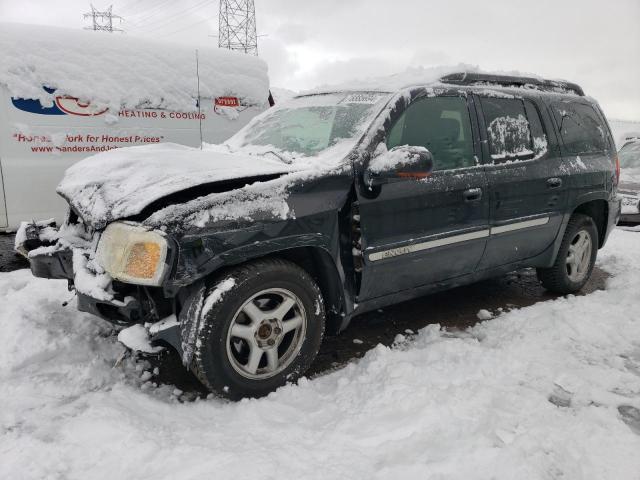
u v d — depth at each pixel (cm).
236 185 285
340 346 366
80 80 535
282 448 232
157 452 227
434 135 358
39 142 518
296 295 295
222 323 268
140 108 570
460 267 380
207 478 208
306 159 330
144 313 271
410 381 292
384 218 321
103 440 234
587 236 485
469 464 224
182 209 257
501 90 412
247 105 647
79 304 278
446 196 350
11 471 216
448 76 383
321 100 396
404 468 220
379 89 361
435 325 384
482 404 270
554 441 244
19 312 351
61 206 536
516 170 397
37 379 292
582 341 365
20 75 505
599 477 224
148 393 292
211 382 271
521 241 412
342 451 233
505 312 438
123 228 261
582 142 471
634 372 325
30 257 311
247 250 271
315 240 295
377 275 326
